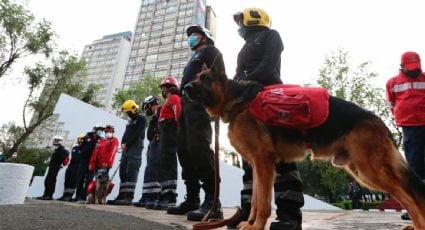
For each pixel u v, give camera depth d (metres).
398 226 4.11
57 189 12.16
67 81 27.34
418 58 5.11
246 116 2.92
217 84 3.08
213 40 4.71
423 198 2.63
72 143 12.95
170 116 6.05
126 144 7.98
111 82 102.12
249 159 2.96
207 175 3.84
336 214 7.02
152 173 7.20
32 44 24.28
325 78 24.02
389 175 2.68
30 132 24.61
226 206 10.43
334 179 23.69
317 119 2.77
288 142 2.88
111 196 11.01
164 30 95.12
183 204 4.58
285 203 2.93
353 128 2.79
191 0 96.56
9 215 3.18
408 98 5.07
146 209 6.09
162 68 89.38
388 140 2.77
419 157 4.90
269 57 3.15
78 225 2.77
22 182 5.28
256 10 3.58
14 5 23.72
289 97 2.79
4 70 24.05
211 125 4.10
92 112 13.09
